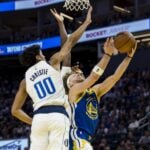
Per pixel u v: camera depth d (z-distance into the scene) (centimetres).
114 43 574
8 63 3531
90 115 613
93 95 619
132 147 1916
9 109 2823
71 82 611
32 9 3167
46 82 581
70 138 604
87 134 610
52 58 598
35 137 569
